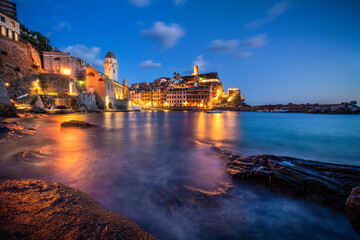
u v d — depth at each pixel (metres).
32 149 7.04
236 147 8.67
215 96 84.94
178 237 2.50
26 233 1.65
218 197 3.52
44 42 55.88
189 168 5.18
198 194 3.60
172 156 6.52
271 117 35.84
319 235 2.70
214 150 7.56
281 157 5.42
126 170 4.95
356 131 14.90
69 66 48.97
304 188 3.64
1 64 30.72
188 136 11.82
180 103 84.62
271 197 3.60
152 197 3.45
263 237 2.61
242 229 2.71
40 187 2.78
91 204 2.59
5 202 2.18
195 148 7.98
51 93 41.25
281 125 20.19
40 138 9.45
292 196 3.62
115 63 75.69
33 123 16.61
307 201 3.44
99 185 3.91
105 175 4.52
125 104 66.69
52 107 35.84
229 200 3.43
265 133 13.79
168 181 4.25
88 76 50.28
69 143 8.45
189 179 4.39
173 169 5.09
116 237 1.78
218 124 21.27
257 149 8.33
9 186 2.67
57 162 5.46
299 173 3.99
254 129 16.41
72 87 45.50
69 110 36.66
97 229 1.86
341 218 3.02
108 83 54.72
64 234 1.71
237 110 72.81
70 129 12.77
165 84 97.88
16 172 4.54
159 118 31.91
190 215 2.94
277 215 3.06
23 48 36.66
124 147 7.94
